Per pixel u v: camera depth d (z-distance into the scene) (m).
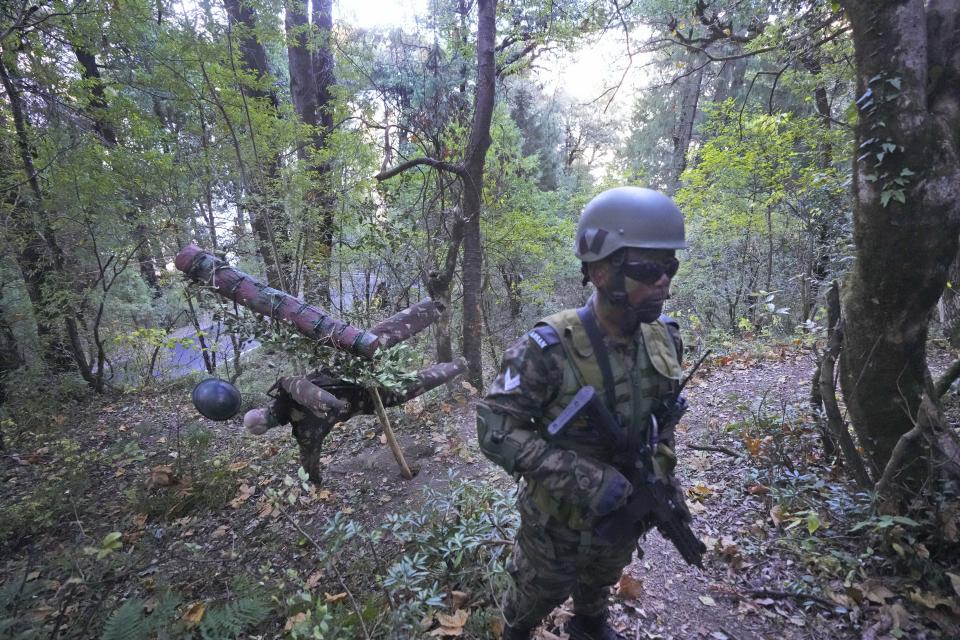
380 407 4.07
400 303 7.50
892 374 2.64
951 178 2.29
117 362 9.30
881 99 2.36
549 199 11.94
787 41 5.14
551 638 2.27
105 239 7.82
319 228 7.09
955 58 2.29
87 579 2.87
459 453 4.59
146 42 6.55
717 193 8.41
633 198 1.41
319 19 9.41
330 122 9.59
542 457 1.44
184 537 3.82
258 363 7.84
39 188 7.19
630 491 1.43
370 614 2.40
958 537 2.35
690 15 7.00
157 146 7.29
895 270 2.46
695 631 2.35
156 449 5.64
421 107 6.79
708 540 2.95
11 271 7.62
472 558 2.81
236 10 6.87
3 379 7.31
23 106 7.01
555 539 1.66
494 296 10.21
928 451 2.59
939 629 2.16
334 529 2.75
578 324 1.49
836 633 2.24
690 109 13.77
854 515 2.82
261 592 2.81
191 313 7.96
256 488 4.45
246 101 6.39
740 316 8.80
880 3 2.32
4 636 2.29
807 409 4.20
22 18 6.07
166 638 2.18
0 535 4.02
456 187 6.54
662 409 1.62
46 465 5.60
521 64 7.33
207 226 7.68
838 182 6.19
